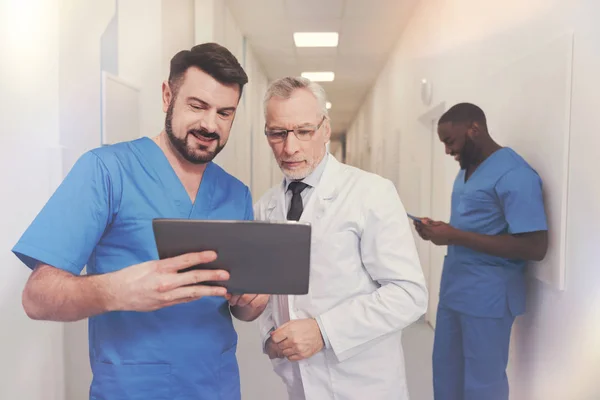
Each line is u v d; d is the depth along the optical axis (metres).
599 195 1.18
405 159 3.84
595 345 1.19
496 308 1.57
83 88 1.60
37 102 1.37
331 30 4.12
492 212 1.61
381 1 3.41
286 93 1.04
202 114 0.83
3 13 1.21
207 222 0.67
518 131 1.65
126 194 0.82
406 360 2.42
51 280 0.72
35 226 0.75
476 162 1.72
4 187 1.20
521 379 1.66
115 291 0.68
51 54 1.44
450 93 2.54
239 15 3.78
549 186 1.43
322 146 1.11
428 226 1.70
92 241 0.78
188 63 0.82
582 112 1.26
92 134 1.64
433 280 2.95
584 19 1.25
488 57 1.98
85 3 1.60
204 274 0.70
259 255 0.70
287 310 1.12
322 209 1.09
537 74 1.50
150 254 0.83
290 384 1.16
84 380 1.60
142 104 2.02
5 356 1.21
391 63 4.73
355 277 1.07
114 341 0.82
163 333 0.83
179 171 0.91
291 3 3.51
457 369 1.74
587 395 1.25
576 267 1.30
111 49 1.81
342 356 1.00
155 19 2.08
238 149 4.05
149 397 0.81
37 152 1.37
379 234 1.05
